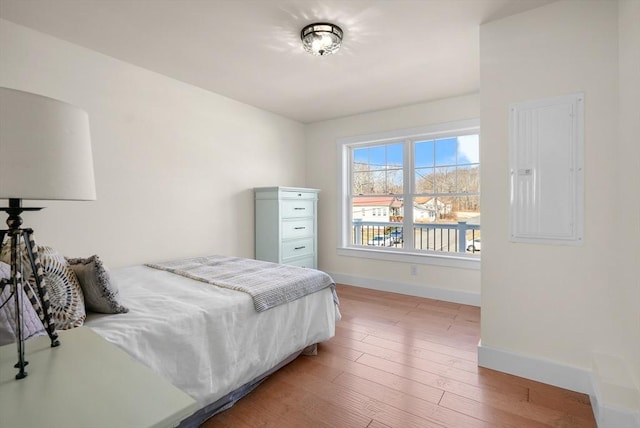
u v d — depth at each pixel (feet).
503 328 6.77
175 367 4.82
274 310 6.50
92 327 4.53
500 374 6.68
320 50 7.34
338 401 5.82
